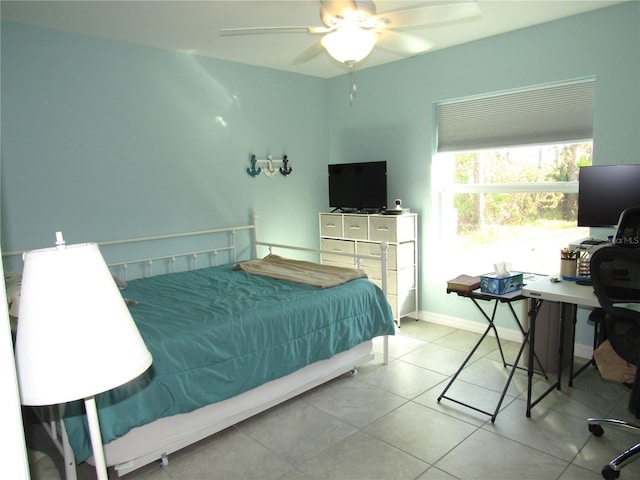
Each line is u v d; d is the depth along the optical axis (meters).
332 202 4.43
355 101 4.40
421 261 4.09
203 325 2.20
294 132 4.36
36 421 2.47
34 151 2.88
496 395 2.67
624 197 2.56
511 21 3.09
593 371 2.94
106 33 3.03
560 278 2.55
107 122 3.17
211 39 3.21
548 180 3.40
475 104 3.65
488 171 3.72
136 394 1.87
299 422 2.45
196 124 3.65
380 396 2.71
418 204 4.05
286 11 2.72
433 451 2.15
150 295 2.82
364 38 2.23
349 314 2.79
